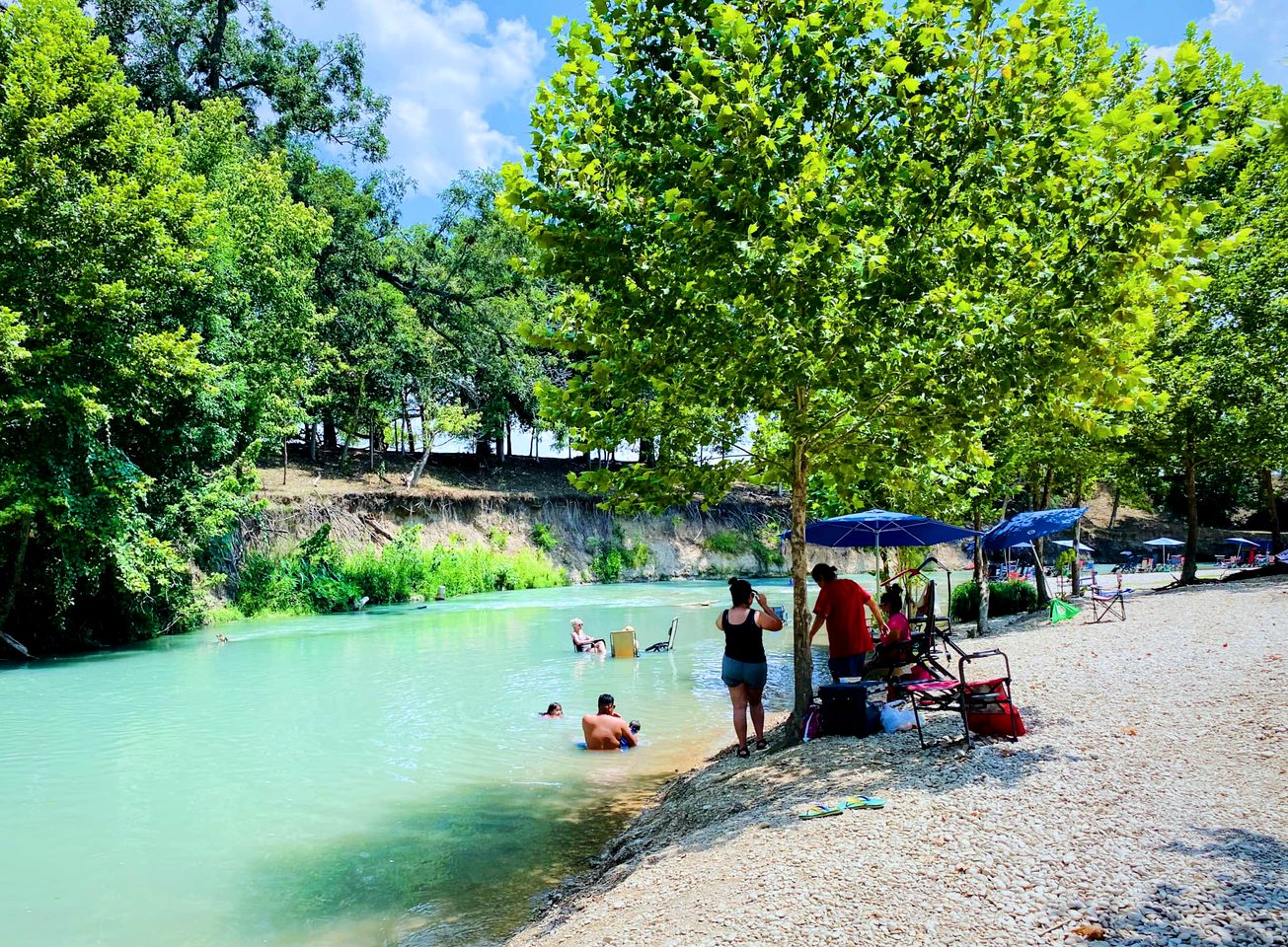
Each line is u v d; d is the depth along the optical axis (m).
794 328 7.46
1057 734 7.27
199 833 8.14
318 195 39.81
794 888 4.62
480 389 48.66
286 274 28.81
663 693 15.33
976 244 7.31
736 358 8.02
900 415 8.38
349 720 13.29
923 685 7.66
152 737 12.21
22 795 9.37
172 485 25.45
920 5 7.43
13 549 21.45
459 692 15.62
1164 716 7.52
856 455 9.26
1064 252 7.30
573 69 7.82
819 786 6.74
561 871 7.10
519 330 9.10
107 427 23.03
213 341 26.14
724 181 6.81
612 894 5.62
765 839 5.64
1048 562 46.78
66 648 22.23
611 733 11.36
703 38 7.57
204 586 26.98
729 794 7.32
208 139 27.89
